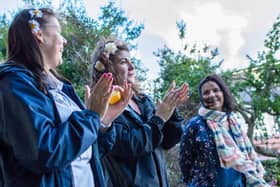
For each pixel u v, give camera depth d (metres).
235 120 3.21
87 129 1.30
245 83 5.83
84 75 4.97
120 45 2.21
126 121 2.03
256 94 5.82
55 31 1.48
